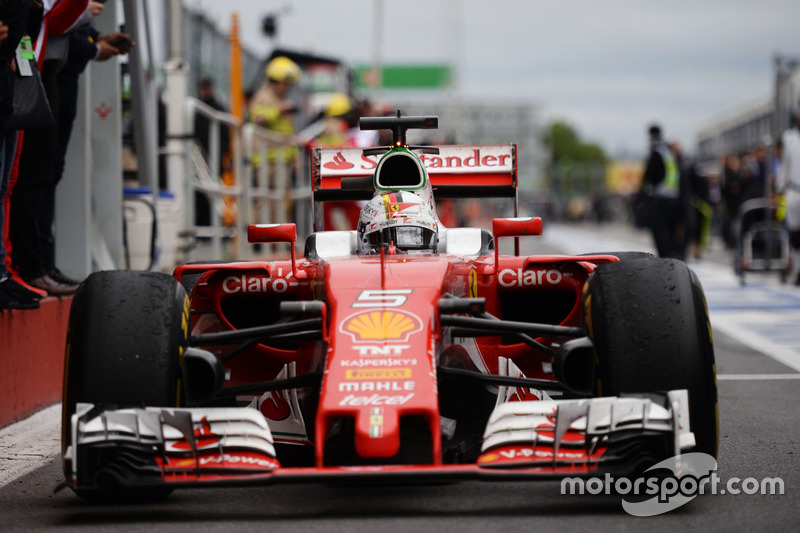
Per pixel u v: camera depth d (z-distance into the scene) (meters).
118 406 14.27
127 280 15.12
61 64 25.00
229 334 15.73
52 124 22.50
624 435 13.81
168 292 15.17
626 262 15.54
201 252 42.16
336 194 25.06
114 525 14.04
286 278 18.00
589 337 15.50
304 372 16.78
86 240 29.53
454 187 25.48
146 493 15.30
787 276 57.16
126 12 33.75
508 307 18.95
